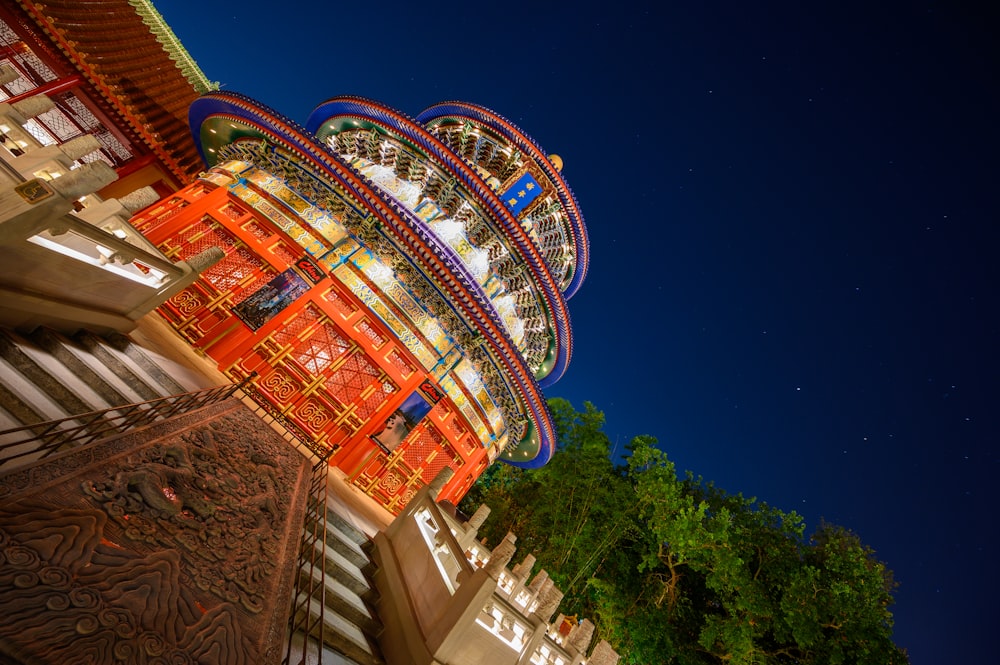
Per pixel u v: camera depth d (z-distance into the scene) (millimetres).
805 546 23953
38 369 7598
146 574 4711
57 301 8867
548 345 26156
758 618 21359
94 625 3785
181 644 4223
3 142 6535
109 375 9352
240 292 16406
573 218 25422
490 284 21000
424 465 17953
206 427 9031
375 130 21656
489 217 20781
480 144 24594
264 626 5254
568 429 30391
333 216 18219
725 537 21156
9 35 17656
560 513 28031
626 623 23516
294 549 7227
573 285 28625
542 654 9172
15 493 4527
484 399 20266
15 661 3109
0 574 3684
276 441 11484
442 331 18781
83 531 4645
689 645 24109
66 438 6266
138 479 5926
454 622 7234
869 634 20047
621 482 27781
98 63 19562
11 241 6355
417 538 9883
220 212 17344
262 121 17609
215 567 5590
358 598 8680
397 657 7641
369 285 17953
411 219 17266
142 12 29469
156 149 21781
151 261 10023
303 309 16922
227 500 7113
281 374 15977
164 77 24359
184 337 15328
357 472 16078
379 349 17531
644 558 24469
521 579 10109
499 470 34781
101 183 6617
